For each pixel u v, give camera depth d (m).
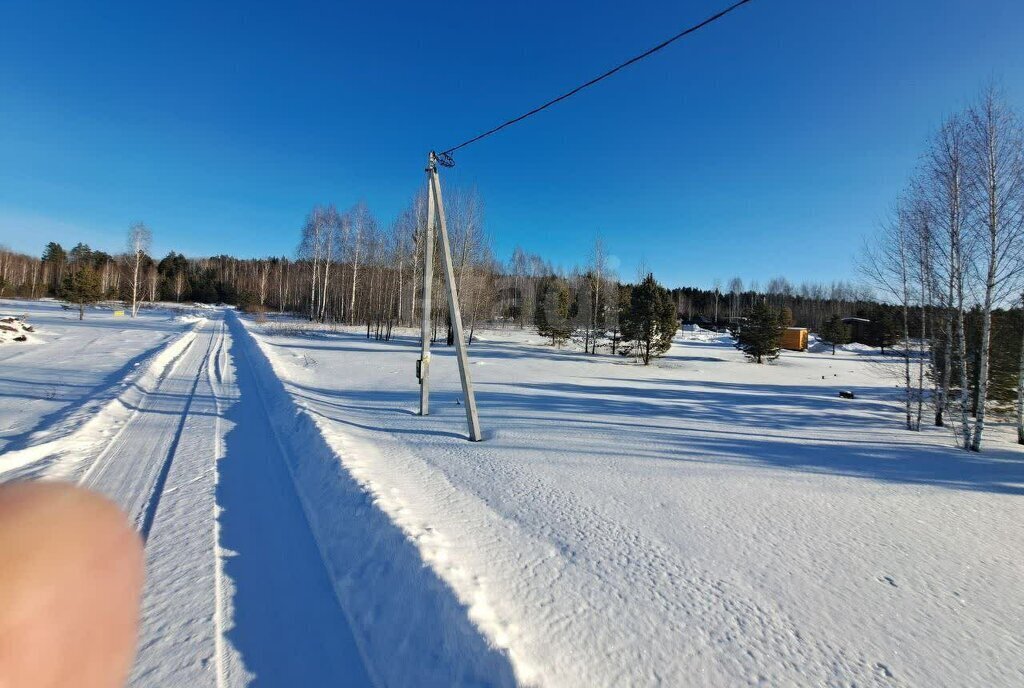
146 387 10.08
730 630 2.85
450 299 7.11
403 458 5.98
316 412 7.72
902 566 3.80
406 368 15.98
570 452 6.62
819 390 17.39
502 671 2.19
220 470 5.14
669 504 4.88
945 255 10.15
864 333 51.66
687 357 31.67
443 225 7.11
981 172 8.95
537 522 4.23
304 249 50.22
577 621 2.83
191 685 2.23
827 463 6.89
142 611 2.74
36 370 11.86
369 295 42.84
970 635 2.92
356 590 2.97
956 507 5.26
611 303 31.58
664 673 2.44
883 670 2.57
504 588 3.12
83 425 6.46
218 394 9.80
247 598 2.90
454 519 4.16
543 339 38.28
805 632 2.87
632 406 11.03
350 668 2.38
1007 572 3.76
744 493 5.35
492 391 12.13
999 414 13.21
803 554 3.93
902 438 9.37
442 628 2.49
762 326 30.27
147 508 4.15
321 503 4.24
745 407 12.18
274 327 36.06
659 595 3.18
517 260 57.94
